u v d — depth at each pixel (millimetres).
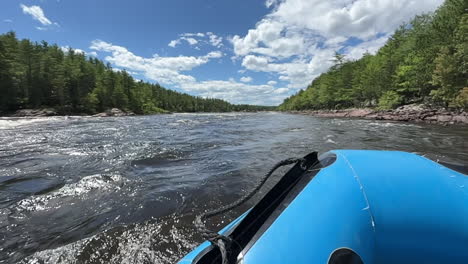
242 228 1112
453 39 19391
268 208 1216
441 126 14383
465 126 13812
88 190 4211
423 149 7574
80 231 2855
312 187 1124
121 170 5465
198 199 3783
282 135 11828
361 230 797
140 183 4570
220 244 968
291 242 884
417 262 729
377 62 37781
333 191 991
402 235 766
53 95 45062
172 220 3098
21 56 45312
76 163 6090
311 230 882
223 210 1344
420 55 24891
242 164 5961
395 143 8711
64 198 3871
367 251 754
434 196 882
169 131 13977
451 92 18906
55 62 50531
